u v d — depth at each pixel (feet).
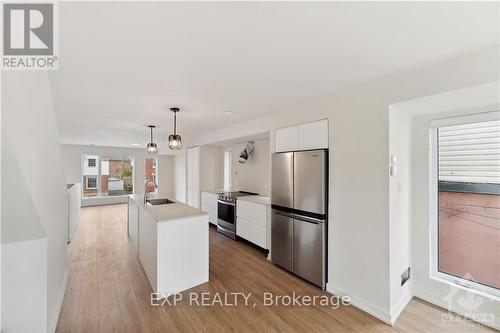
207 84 7.64
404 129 8.23
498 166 7.27
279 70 6.61
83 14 4.09
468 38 4.99
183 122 13.83
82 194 26.81
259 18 4.28
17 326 5.77
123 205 27.76
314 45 5.27
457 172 8.07
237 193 17.52
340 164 8.58
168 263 8.53
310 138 9.70
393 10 4.07
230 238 15.75
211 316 7.36
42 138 5.70
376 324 7.09
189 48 5.39
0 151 3.64
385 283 7.27
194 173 20.49
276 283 9.52
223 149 20.83
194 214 9.35
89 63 6.08
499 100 6.71
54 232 7.18
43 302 5.98
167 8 3.98
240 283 9.51
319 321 7.19
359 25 4.53
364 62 6.13
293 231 10.15
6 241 5.62
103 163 28.37
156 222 8.33
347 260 8.31
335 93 8.46
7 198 4.55
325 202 8.96
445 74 6.08
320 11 4.09
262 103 9.82
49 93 6.71
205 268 9.57
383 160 7.34
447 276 8.19
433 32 4.77
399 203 7.86
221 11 4.07
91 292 8.64
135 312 7.51
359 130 7.99
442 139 8.37
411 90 6.70
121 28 4.56
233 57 5.84
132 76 6.97
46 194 6.09
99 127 15.08
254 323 7.06
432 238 8.50
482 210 7.61
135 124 14.15
